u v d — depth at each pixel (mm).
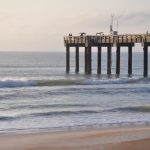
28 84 47156
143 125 24547
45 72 87188
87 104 33625
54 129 23078
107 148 18625
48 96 38406
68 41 67188
